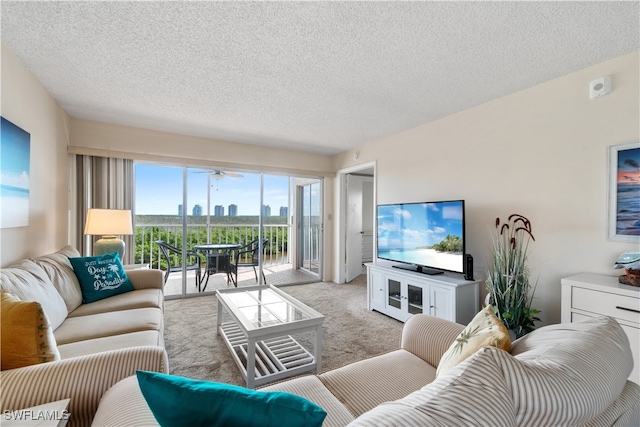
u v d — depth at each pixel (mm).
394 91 2537
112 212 2869
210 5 1521
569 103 2205
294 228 5598
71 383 969
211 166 4070
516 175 2523
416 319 1545
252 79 2340
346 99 2721
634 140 1896
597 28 1672
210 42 1846
